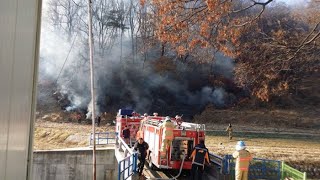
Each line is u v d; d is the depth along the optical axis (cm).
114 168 2352
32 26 187
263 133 4366
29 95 191
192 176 1284
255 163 1417
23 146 183
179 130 1378
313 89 4925
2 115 141
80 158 2334
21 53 167
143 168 1512
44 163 2300
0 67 134
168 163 1384
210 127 4672
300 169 2956
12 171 161
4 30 137
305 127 4650
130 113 2300
